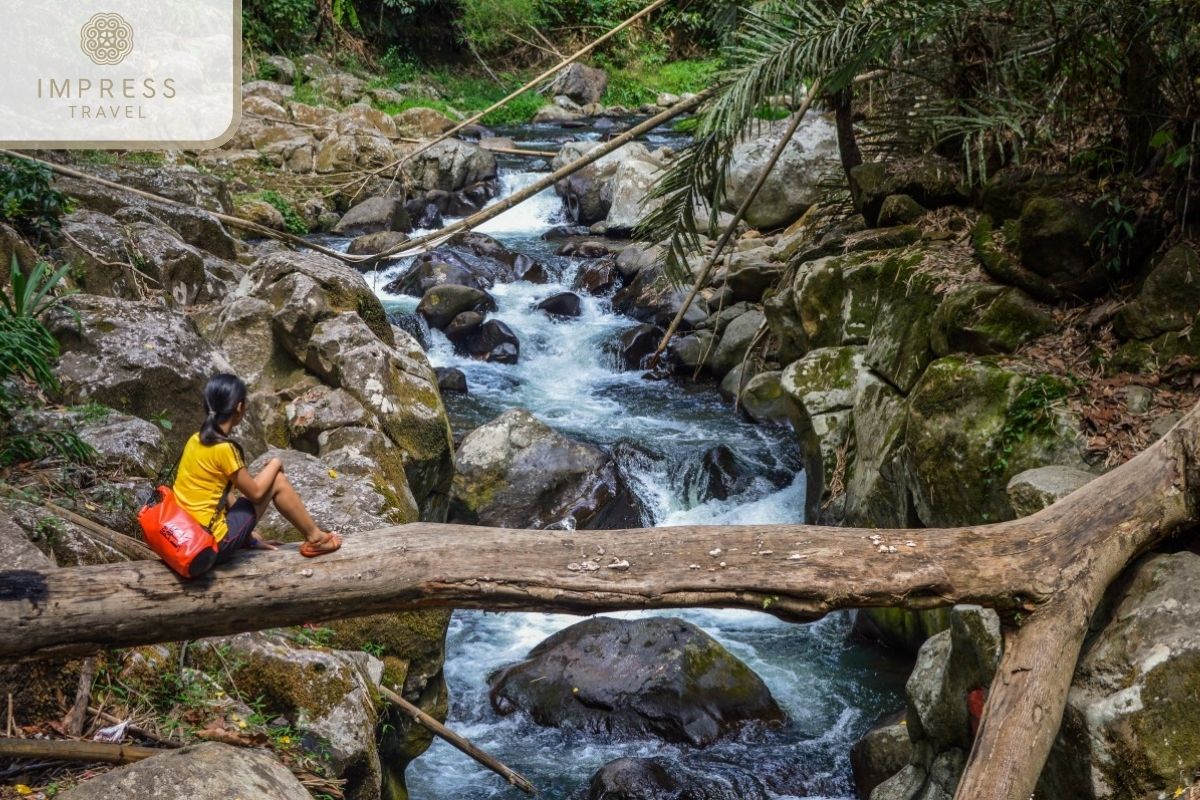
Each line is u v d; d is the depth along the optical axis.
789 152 13.86
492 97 26.38
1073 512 4.82
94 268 8.62
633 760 6.74
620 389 12.55
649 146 20.75
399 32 27.38
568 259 15.55
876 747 6.52
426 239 8.36
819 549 4.47
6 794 4.07
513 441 10.09
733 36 8.97
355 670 5.25
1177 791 4.17
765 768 6.92
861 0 8.14
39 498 5.26
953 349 7.44
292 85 22.28
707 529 4.53
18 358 5.66
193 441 3.97
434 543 4.22
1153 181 7.18
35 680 4.46
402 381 8.02
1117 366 6.65
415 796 6.75
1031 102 8.45
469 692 7.86
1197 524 4.85
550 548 4.32
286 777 4.30
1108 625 4.70
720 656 7.67
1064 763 4.61
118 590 3.92
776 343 12.03
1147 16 6.90
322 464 6.82
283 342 8.04
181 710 4.75
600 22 29.52
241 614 4.02
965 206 9.26
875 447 8.28
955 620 5.31
